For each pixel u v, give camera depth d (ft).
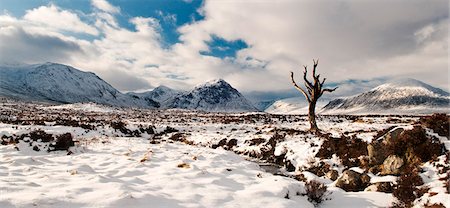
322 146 56.34
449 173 35.37
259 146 73.15
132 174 38.93
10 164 38.78
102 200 25.48
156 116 208.64
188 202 28.43
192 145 80.38
